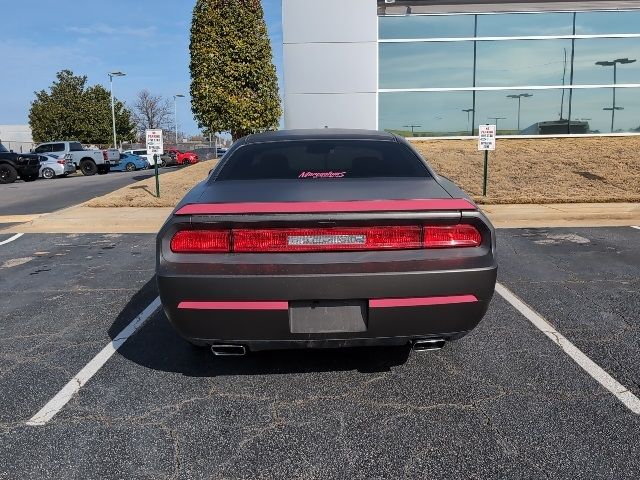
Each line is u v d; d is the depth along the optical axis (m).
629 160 12.31
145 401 2.95
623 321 4.04
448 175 11.59
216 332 2.73
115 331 4.03
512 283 5.10
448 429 2.62
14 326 4.16
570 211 8.51
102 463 2.39
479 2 15.15
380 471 2.30
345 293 2.64
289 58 15.12
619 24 15.30
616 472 2.26
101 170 28.42
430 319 2.73
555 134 15.71
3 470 2.34
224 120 13.50
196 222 2.73
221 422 2.72
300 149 3.67
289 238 2.72
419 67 15.39
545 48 15.41
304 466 2.35
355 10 14.88
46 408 2.88
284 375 3.25
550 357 3.42
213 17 13.06
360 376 3.22
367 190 2.97
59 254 6.75
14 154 21.23
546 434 2.55
